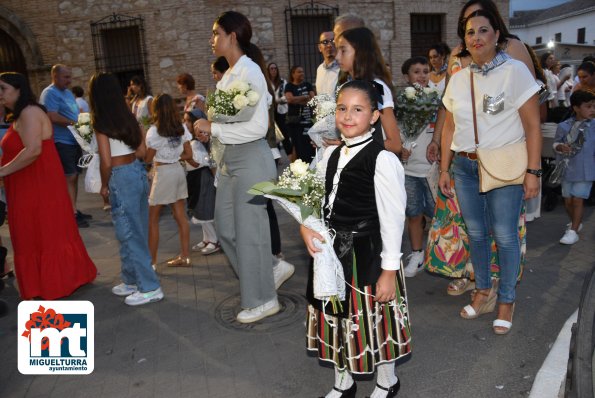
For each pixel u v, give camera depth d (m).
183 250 5.23
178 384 3.17
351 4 13.88
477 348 3.34
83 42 13.85
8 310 4.43
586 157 4.90
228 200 3.92
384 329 2.51
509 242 3.37
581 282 4.24
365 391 3.01
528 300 3.96
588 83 5.49
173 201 4.95
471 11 3.54
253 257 3.82
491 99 3.22
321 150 3.12
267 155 3.77
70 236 4.61
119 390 3.16
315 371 3.20
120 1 13.48
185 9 13.07
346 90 2.37
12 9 13.94
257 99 3.48
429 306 4.01
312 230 2.45
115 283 4.98
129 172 4.15
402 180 2.36
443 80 5.33
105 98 3.95
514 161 3.20
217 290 4.61
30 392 3.21
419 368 3.16
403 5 14.16
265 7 13.34
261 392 3.02
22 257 4.44
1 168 4.12
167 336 3.80
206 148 5.54
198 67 13.27
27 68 14.04
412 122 4.30
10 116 4.40
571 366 2.30
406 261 4.93
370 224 2.46
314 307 2.60
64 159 7.01
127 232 4.27
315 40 14.12
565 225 5.82
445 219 3.98
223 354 3.48
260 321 3.91
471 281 4.21
